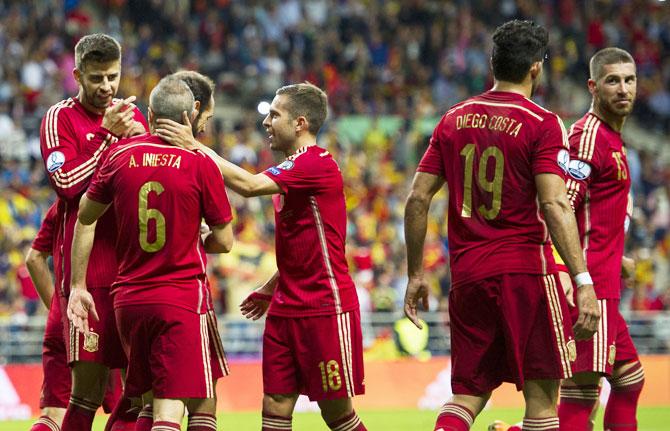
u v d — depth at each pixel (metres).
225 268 50.62
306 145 20.55
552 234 17.86
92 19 76.62
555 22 88.50
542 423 18.17
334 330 19.95
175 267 18.50
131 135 20.58
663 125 83.06
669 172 74.06
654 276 64.25
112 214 20.38
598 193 21.94
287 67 78.00
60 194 20.31
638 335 52.06
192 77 20.42
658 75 84.94
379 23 83.25
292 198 19.91
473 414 18.45
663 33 89.25
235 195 57.31
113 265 20.39
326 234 20.06
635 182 71.69
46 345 21.89
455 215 18.64
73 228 20.47
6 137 61.12
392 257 58.41
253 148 65.69
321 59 78.38
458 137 18.62
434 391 47.31
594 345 21.44
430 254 56.34
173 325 18.33
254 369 45.41
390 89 78.00
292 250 20.06
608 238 21.92
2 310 47.88
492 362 18.45
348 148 69.81
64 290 20.61
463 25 84.00
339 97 76.12
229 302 50.38
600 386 22.42
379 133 71.50
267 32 79.69
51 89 67.19
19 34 69.81
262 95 74.00
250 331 48.12
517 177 18.12
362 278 53.69
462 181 18.52
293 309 20.02
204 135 64.44
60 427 20.94
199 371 18.42
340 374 19.94
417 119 74.94
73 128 20.78
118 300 18.66
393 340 49.56
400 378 47.12
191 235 18.67
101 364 20.38
